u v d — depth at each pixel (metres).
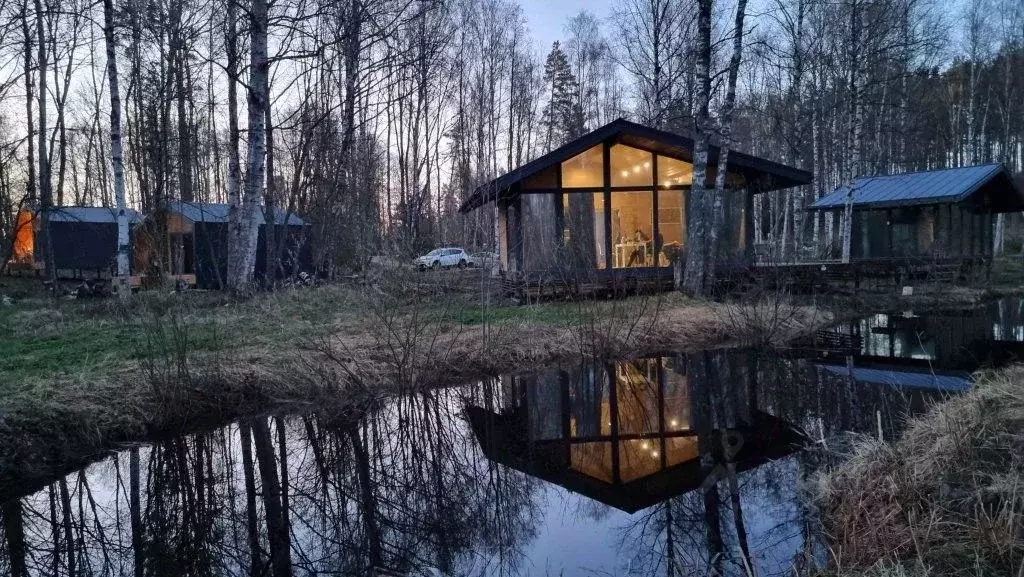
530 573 3.80
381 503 5.08
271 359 7.70
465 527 4.55
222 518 4.83
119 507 5.01
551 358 9.57
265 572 3.98
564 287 13.72
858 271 16.86
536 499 5.06
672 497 4.84
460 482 5.48
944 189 18.42
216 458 5.99
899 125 28.19
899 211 19.97
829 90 25.31
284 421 6.93
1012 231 34.53
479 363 8.83
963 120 32.94
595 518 4.59
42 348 8.09
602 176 14.89
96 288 16.95
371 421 7.09
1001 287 18.20
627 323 10.75
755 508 4.48
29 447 5.49
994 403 4.59
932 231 19.14
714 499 4.72
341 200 18.95
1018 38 31.11
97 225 21.66
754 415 6.93
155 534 4.57
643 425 6.92
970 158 28.95
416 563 4.04
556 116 37.94
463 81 30.33
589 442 6.48
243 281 11.77
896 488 3.72
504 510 4.85
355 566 4.04
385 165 29.95
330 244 18.62
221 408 6.85
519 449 6.31
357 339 8.91
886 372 8.66
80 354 7.67
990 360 9.02
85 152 32.41
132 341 8.34
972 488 3.47
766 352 10.38
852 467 4.48
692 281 13.27
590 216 14.86
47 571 4.04
